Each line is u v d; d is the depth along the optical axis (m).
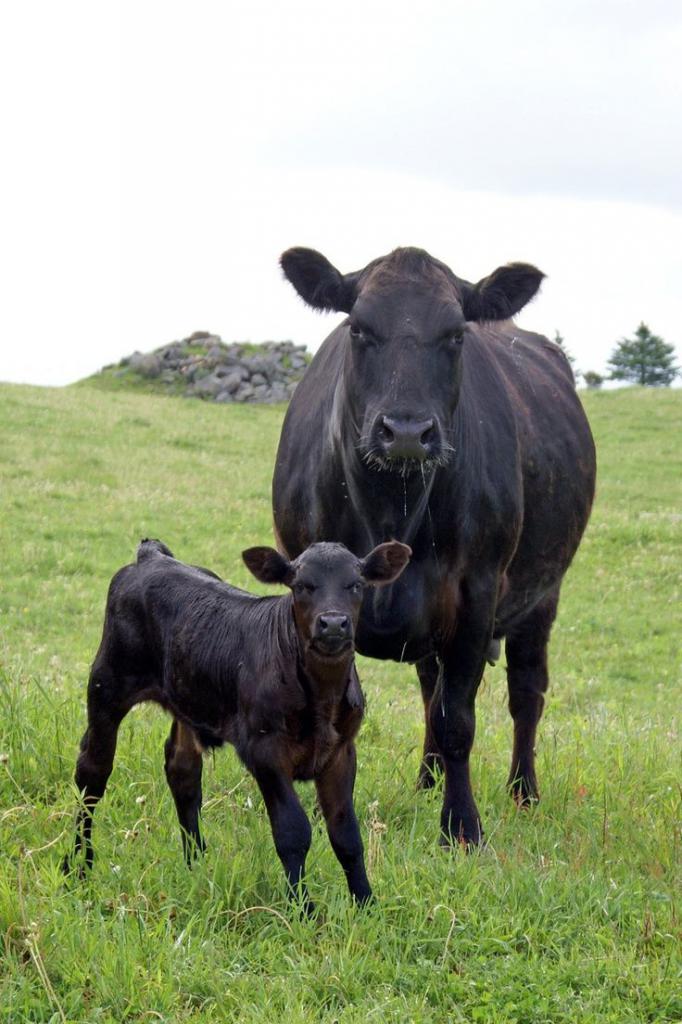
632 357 91.88
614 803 8.17
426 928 5.91
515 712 9.22
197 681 6.46
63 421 31.66
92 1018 5.03
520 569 8.81
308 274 7.50
